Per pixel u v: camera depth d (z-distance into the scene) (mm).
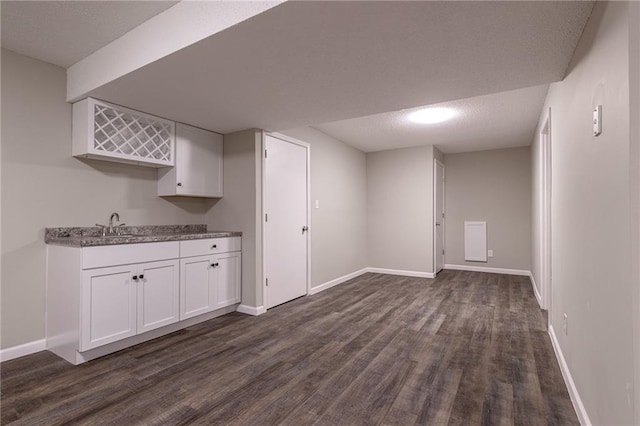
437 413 1676
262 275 3445
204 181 3410
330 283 4664
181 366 2189
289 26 1630
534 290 4301
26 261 2367
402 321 3127
